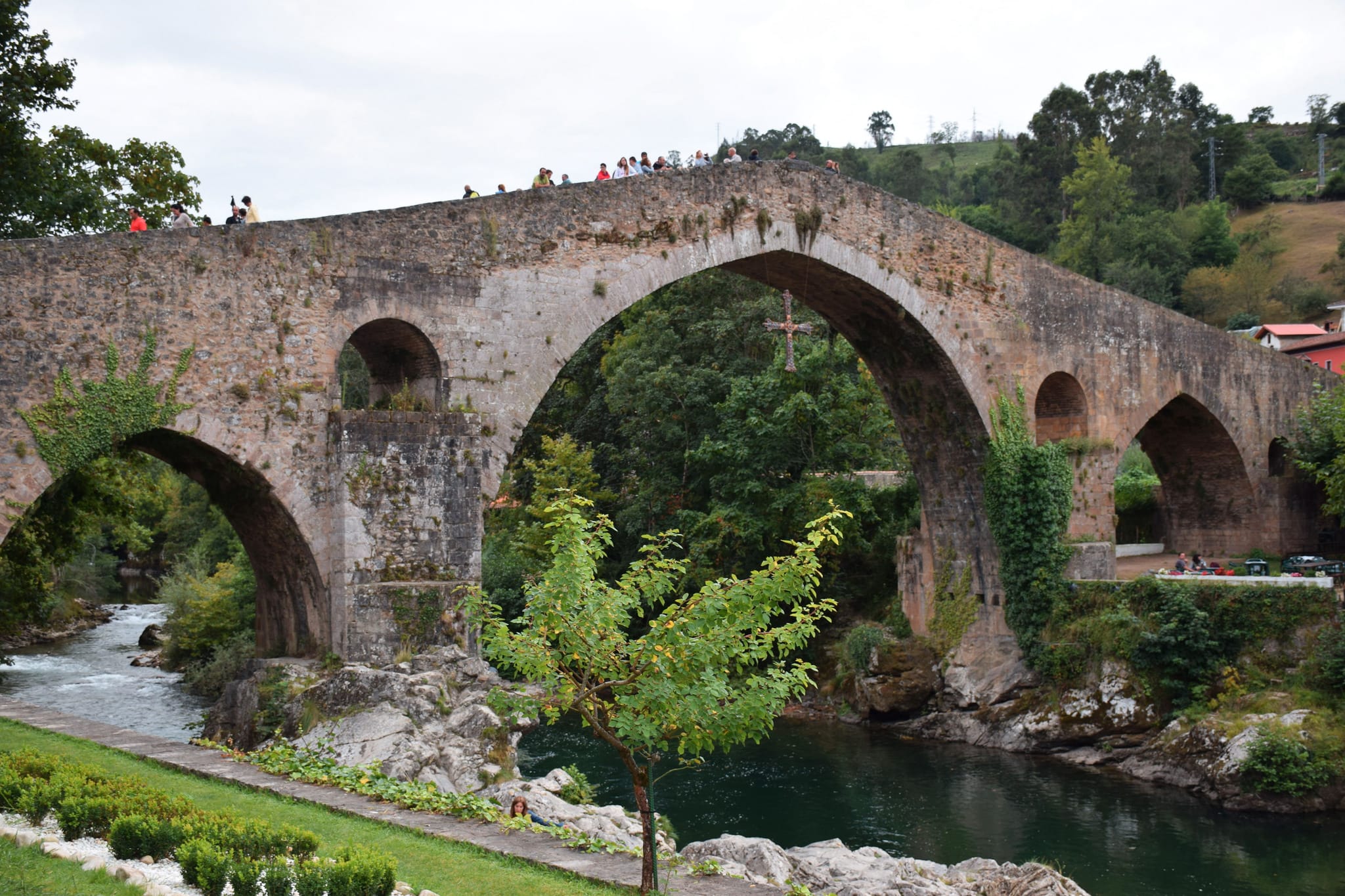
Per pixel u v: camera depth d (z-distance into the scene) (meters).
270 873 10.35
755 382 44.47
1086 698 32.28
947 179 123.00
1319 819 26.11
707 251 28.56
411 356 25.09
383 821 14.44
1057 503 35.22
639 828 20.38
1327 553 44.09
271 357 22.41
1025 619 34.59
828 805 27.97
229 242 22.00
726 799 28.50
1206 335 41.69
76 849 11.54
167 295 21.30
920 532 38.47
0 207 28.62
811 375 43.16
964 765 31.97
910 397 36.22
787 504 41.66
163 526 70.69
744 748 34.16
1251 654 29.80
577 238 26.47
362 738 20.55
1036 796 28.58
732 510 42.12
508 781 21.17
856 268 31.61
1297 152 115.56
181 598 45.47
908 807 27.77
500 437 25.05
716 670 12.32
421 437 23.59
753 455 43.06
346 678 21.64
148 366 20.98
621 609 12.46
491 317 25.09
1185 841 24.84
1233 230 93.12
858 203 31.80
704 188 28.61
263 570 24.56
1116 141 88.69
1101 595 33.00
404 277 24.02
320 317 22.98
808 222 30.47
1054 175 87.81
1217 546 45.28
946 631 37.06
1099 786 29.42
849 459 44.03
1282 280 79.56
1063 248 80.56
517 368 25.39
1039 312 36.09
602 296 26.75
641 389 48.03
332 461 23.00
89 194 29.89
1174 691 30.72
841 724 37.56
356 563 22.72
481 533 24.33
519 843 14.05
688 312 50.31
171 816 12.16
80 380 20.28
